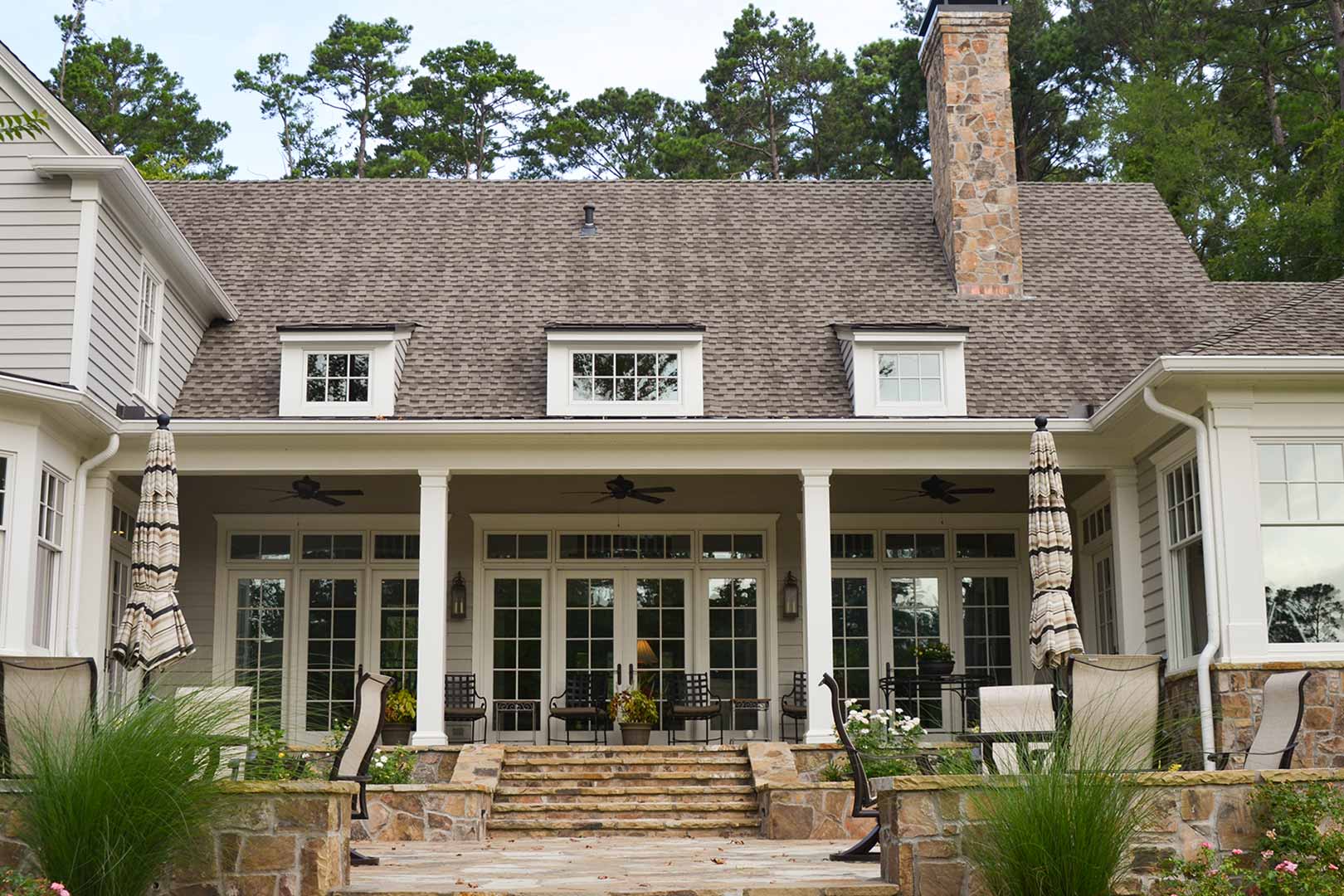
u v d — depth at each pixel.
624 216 18.22
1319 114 30.86
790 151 38.41
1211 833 7.18
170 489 11.01
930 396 14.79
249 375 15.19
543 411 14.73
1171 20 34.22
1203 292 16.89
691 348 14.93
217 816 7.04
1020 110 35.62
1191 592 12.49
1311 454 11.61
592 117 40.34
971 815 7.01
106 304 12.88
